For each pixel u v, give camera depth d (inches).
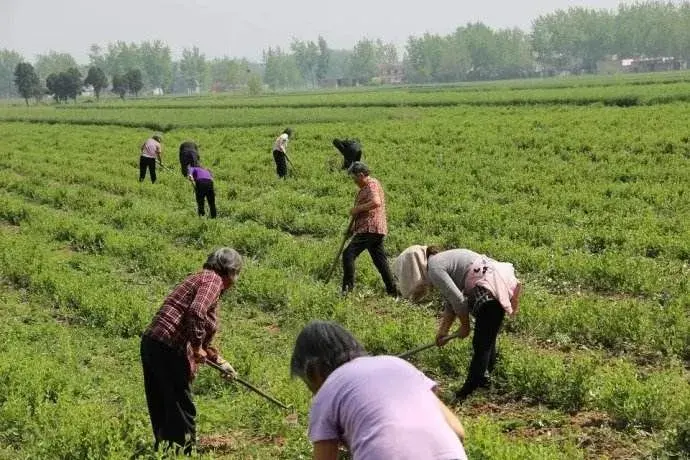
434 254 334.3
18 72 5999.0
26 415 341.1
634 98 2050.9
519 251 592.4
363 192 525.7
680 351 399.5
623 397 324.5
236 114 2516.0
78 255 687.7
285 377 379.2
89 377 398.0
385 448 150.9
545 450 277.9
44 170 1247.5
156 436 301.3
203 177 808.3
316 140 1513.3
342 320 473.1
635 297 508.1
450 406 351.6
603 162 1017.5
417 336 412.8
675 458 284.5
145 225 812.0
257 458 303.6
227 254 297.3
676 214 724.0
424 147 1283.2
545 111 1930.4
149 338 291.9
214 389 382.6
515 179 920.9
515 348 400.2
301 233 771.4
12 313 534.9
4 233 802.2
